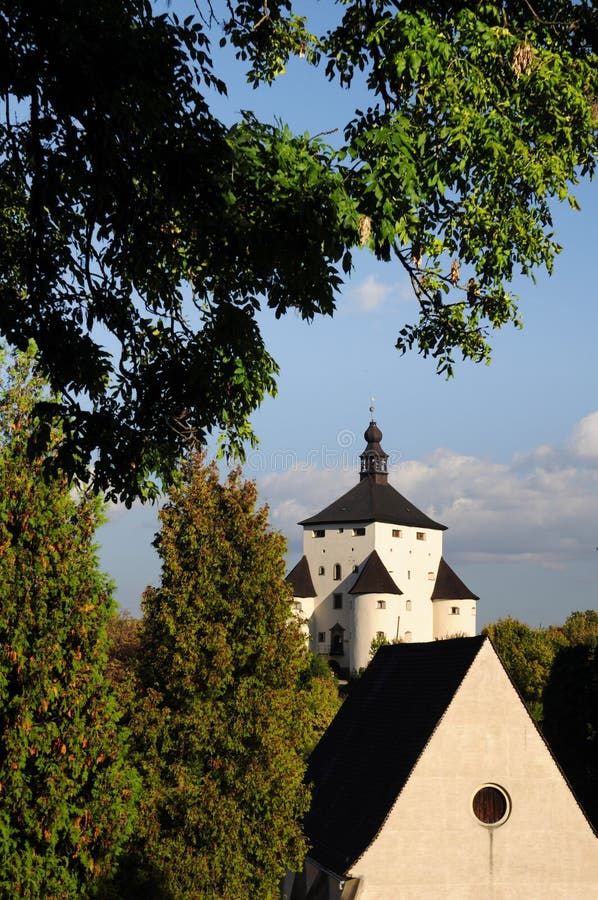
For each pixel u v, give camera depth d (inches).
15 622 750.5
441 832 1139.9
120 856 909.8
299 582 5659.5
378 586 5354.3
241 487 1053.2
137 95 430.6
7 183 531.8
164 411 513.7
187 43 462.3
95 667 772.6
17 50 439.8
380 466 5836.6
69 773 748.6
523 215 576.1
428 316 633.0
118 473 501.4
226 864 941.2
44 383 786.2
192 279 540.4
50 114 454.0
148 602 1009.5
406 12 488.7
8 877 717.9
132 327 528.7
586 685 2284.7
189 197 450.0
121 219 472.1
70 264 526.0
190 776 962.1
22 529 765.3
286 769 979.3
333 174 441.4
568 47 545.3
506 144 514.3
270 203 443.8
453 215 579.8
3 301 491.8
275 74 616.7
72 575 772.0
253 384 513.7
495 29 502.0
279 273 466.3
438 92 501.4
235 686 1004.6
